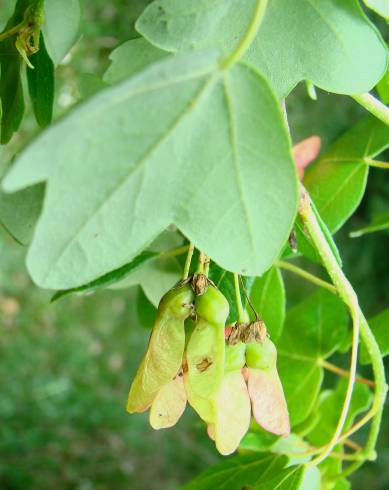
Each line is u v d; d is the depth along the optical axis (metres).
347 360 0.67
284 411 0.15
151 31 0.14
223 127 0.12
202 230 0.13
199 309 0.14
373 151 0.21
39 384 0.71
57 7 0.18
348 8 0.15
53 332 0.74
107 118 0.11
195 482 0.20
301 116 0.71
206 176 0.12
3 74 0.18
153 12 0.14
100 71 0.33
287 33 0.15
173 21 0.14
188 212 0.13
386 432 0.72
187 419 0.74
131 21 0.58
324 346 0.22
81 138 0.11
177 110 0.11
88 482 0.68
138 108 0.11
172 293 0.14
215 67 0.11
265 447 0.21
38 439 0.68
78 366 0.74
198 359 0.14
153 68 0.10
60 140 0.10
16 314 0.73
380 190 0.80
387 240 0.81
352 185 0.21
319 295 0.23
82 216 0.12
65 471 0.68
